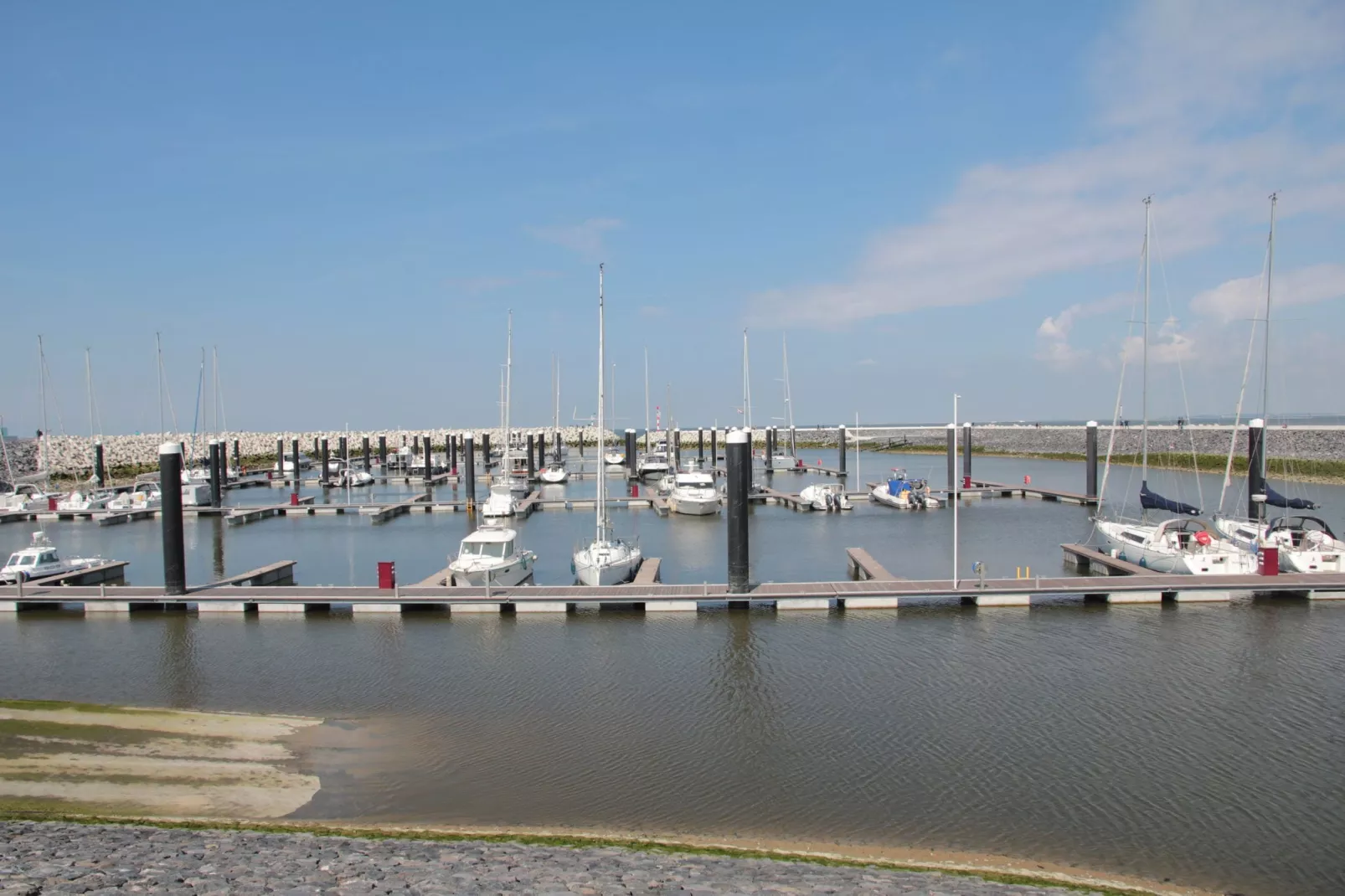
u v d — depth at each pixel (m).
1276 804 15.61
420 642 26.80
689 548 46.41
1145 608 29.62
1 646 27.03
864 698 21.23
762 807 15.73
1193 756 17.64
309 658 25.39
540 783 16.86
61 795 16.48
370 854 13.40
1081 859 13.83
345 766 17.77
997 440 140.50
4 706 21.45
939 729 19.25
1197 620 28.00
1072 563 39.88
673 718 20.23
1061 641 25.73
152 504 66.69
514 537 35.44
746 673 23.31
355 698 21.94
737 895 11.93
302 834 14.38
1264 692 21.36
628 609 30.44
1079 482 82.88
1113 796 15.95
